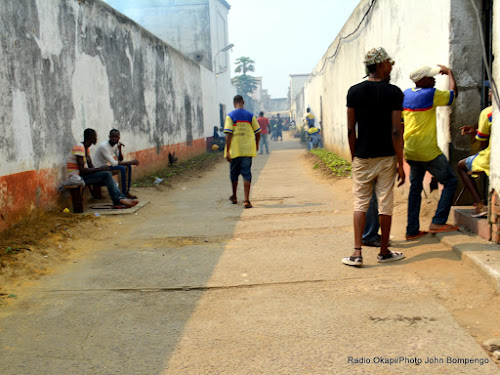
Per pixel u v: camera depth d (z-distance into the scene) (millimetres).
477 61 5008
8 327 3096
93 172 6984
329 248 4664
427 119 4395
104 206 7238
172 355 2660
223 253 4703
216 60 25547
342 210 6613
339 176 10023
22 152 5727
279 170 13188
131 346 2791
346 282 3664
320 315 3084
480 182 5035
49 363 2615
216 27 26000
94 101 8289
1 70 5332
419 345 2604
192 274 4086
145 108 11523
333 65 15609
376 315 3025
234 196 7793
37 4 6273
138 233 5754
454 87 4598
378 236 4648
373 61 3904
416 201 4617
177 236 5500
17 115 5652
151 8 24484
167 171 12375
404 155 4609
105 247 5156
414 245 4469
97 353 2719
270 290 3602
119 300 3539
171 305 3408
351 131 4043
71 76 7336
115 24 9484
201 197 8734
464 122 5105
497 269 3355
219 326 3014
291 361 2516
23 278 4078
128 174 7914
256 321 3055
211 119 22828
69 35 7305
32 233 5223
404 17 6750
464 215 4586
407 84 6672
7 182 5359
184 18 24453
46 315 3283
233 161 7504
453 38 4996
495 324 2801
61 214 6316
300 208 6977
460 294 3248
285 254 4543
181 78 15820
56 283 3963
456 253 3982
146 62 11695
